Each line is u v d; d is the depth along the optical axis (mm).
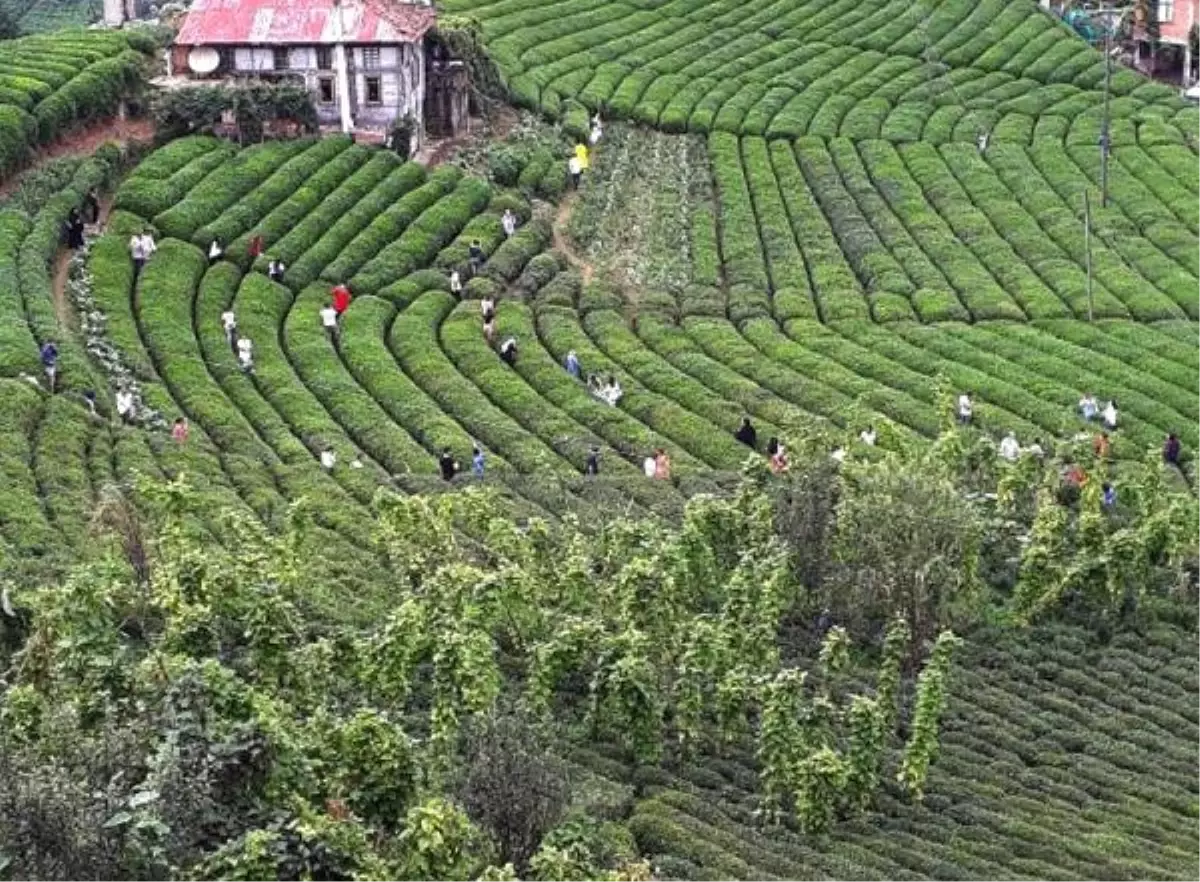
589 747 52500
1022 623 63625
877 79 138375
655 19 148375
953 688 58531
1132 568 63500
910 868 46344
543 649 52250
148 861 33094
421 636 50000
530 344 90812
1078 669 60875
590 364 88438
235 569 51250
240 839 33906
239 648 50969
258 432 78000
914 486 61531
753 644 55094
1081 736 55375
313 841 34250
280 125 111625
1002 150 124938
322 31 113438
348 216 102312
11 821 32406
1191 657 61781
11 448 67375
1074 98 136500
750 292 100000
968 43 147750
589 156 120000
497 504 68375
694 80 135000
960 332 94812
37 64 109062
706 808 48719
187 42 114312
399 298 95000
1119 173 120812
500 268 99688
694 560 60500
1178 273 103438
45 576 54781
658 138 125000
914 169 120875
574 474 75375
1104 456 74688
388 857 37344
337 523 66250
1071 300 99750
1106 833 48594
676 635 55844
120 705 40656
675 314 97812
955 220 111875
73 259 91500
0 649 49781
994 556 68750
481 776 42031
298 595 56688
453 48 120375
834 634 54781
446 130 119750
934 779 52062
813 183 118312
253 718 38281
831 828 48594
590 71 134750
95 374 79125
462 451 76750
